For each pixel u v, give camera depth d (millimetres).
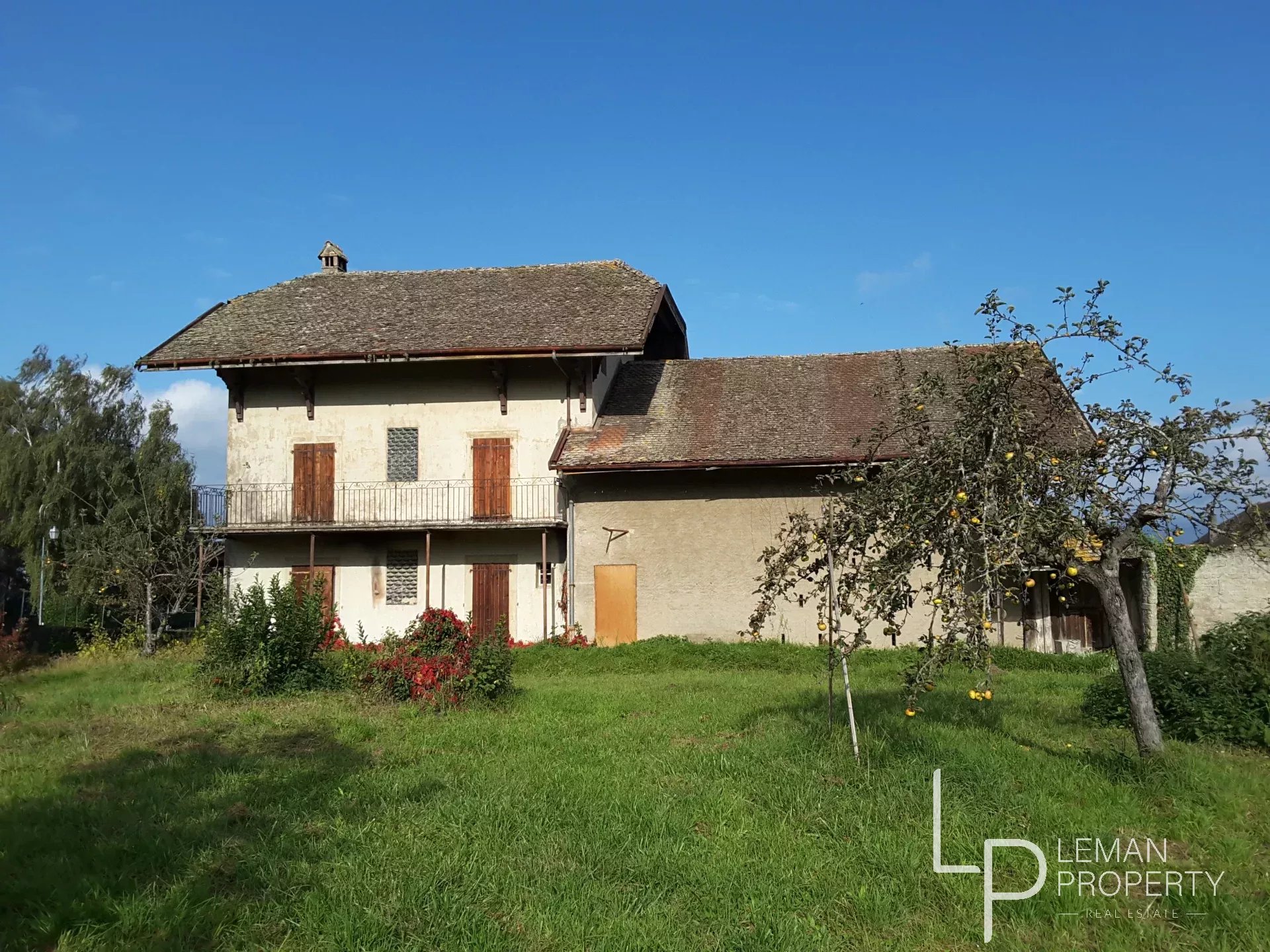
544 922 5227
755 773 8094
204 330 24047
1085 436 8961
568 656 19234
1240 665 10430
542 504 22656
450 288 25594
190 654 21172
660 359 28812
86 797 7949
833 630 8688
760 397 23266
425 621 13727
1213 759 8609
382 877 5832
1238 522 8383
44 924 5215
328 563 23359
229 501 23422
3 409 37312
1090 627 19875
